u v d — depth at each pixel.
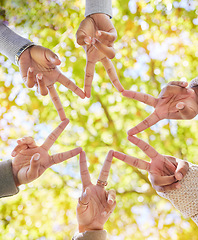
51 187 4.73
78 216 1.56
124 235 4.46
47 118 4.75
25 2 3.32
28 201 4.61
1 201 4.53
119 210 4.55
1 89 4.63
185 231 4.24
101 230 1.57
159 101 1.66
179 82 1.62
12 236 4.49
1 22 1.83
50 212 4.59
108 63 1.82
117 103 4.76
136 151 4.61
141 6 4.46
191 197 1.57
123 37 4.65
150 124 1.65
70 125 4.83
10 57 1.78
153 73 4.73
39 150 1.59
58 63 1.66
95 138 4.79
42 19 4.04
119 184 4.64
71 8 4.29
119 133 4.72
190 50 4.56
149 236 4.40
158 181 1.58
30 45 1.74
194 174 1.59
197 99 1.65
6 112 4.66
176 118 1.65
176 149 4.43
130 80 4.75
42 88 1.68
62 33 4.49
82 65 4.69
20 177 1.52
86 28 1.73
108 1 1.84
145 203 4.57
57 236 4.51
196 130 4.39
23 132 4.70
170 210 4.41
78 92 1.79
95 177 4.60
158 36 4.59
